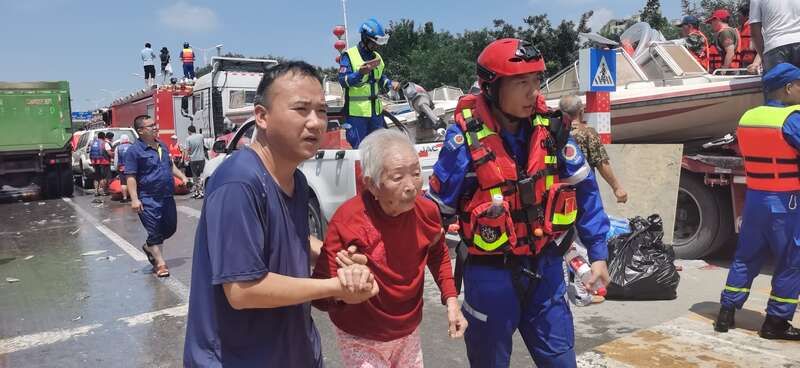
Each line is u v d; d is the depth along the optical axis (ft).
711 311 15.35
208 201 5.83
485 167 7.77
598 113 20.77
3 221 38.14
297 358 6.50
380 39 20.17
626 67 25.09
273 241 6.02
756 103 23.39
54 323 16.67
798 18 18.52
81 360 13.94
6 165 48.44
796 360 12.27
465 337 8.69
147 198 21.12
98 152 51.42
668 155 19.88
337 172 20.63
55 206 45.11
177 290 19.58
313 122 6.02
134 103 69.31
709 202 19.74
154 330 15.83
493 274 8.09
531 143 7.98
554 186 7.98
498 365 8.37
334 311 7.46
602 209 8.50
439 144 20.95
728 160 18.72
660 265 16.20
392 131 7.13
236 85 51.72
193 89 56.49
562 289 8.39
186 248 26.61
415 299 7.58
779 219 12.74
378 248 7.13
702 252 20.06
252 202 5.78
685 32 28.73
